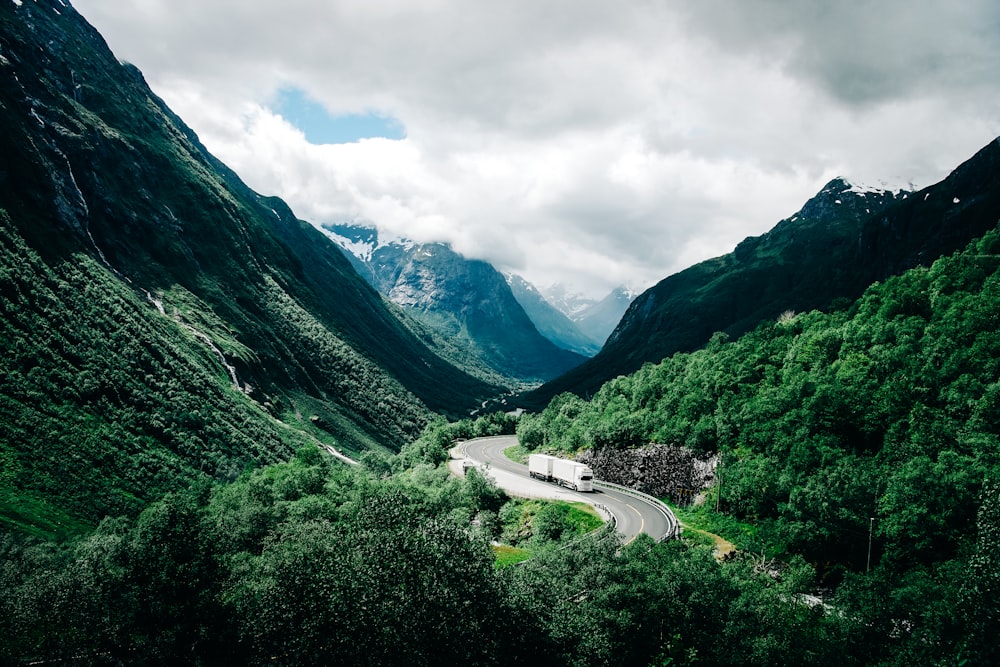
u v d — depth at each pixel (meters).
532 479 135.00
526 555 89.06
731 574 69.06
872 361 110.62
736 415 116.38
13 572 79.25
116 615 45.06
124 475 174.38
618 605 57.47
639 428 135.00
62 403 182.00
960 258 127.25
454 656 42.41
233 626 45.69
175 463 193.00
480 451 185.38
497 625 45.94
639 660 56.38
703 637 56.50
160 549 46.22
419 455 198.62
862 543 85.44
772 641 55.34
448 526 48.97
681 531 96.69
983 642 50.91
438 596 43.38
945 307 116.06
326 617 41.72
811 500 90.31
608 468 134.00
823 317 146.25
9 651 52.00
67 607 50.22
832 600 74.19
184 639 43.97
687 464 117.31
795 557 86.81
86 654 47.78
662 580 59.25
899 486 84.00
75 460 166.50
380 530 48.06
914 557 79.25
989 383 93.56
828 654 56.38
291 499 132.75
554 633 49.03
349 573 43.38
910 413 96.38
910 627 58.41
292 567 45.41
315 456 185.62
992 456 83.12
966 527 76.88
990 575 52.88
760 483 99.81
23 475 151.00
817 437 101.75
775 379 124.06
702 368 143.75
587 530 95.38
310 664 41.12
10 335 183.88
